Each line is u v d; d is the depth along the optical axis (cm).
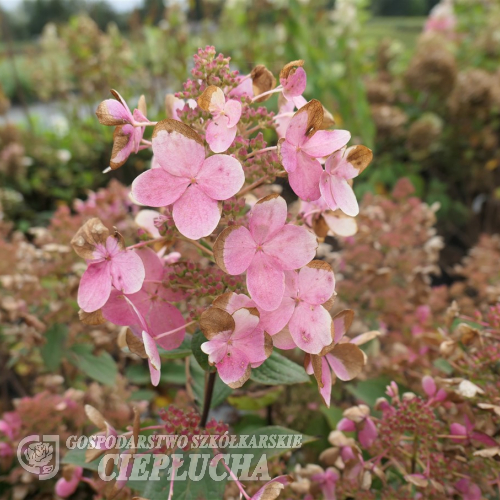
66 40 99
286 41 91
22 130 109
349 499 30
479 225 95
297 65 21
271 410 42
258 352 20
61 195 100
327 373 21
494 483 25
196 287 22
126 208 47
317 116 19
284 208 19
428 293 44
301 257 19
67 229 43
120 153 21
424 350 36
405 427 27
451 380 26
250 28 99
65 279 43
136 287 20
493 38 102
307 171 20
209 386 25
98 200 44
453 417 28
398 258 45
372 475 28
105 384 42
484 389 27
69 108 125
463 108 88
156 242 24
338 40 95
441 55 90
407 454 27
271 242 19
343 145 20
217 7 113
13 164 95
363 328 43
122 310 21
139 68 103
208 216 19
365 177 92
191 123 21
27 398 36
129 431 24
